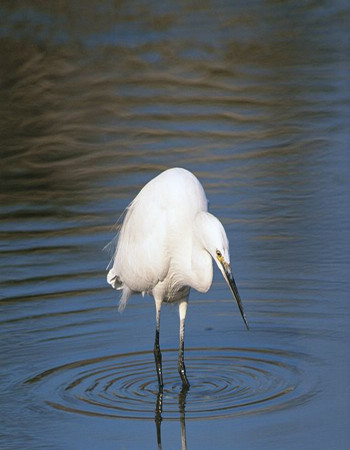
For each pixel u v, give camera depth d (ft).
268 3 96.07
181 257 31.35
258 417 27.84
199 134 60.54
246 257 41.55
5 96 70.03
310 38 84.17
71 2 87.56
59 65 76.33
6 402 29.43
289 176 52.19
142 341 34.65
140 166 54.60
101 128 62.69
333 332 34.50
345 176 51.80
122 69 75.61
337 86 70.69
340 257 41.11
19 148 59.31
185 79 73.36
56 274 40.55
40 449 26.32
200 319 36.52
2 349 33.50
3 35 81.15
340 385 30.01
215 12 92.17
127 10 87.92
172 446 26.37
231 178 52.08
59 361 32.65
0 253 42.86
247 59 78.69
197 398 29.66
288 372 31.32
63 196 50.47
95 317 36.58
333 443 26.02
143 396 29.99
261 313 36.58
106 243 43.73
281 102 67.31
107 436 27.14
